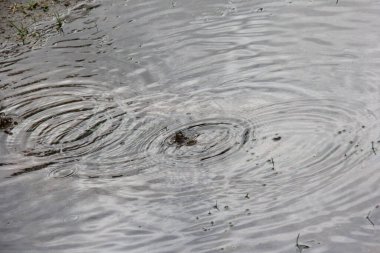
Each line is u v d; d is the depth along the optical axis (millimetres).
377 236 5941
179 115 7934
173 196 6715
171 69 8898
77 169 7340
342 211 6258
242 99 8078
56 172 7344
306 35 9281
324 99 7848
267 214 6328
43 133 8023
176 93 8375
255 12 10008
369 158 6867
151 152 7398
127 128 7875
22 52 9867
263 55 8914
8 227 6648
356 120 7441
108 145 7645
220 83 8430
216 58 8984
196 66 8875
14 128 8188
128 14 10438
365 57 8609
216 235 6160
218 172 6934
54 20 10578
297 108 7754
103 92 8656
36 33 10297
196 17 10062
